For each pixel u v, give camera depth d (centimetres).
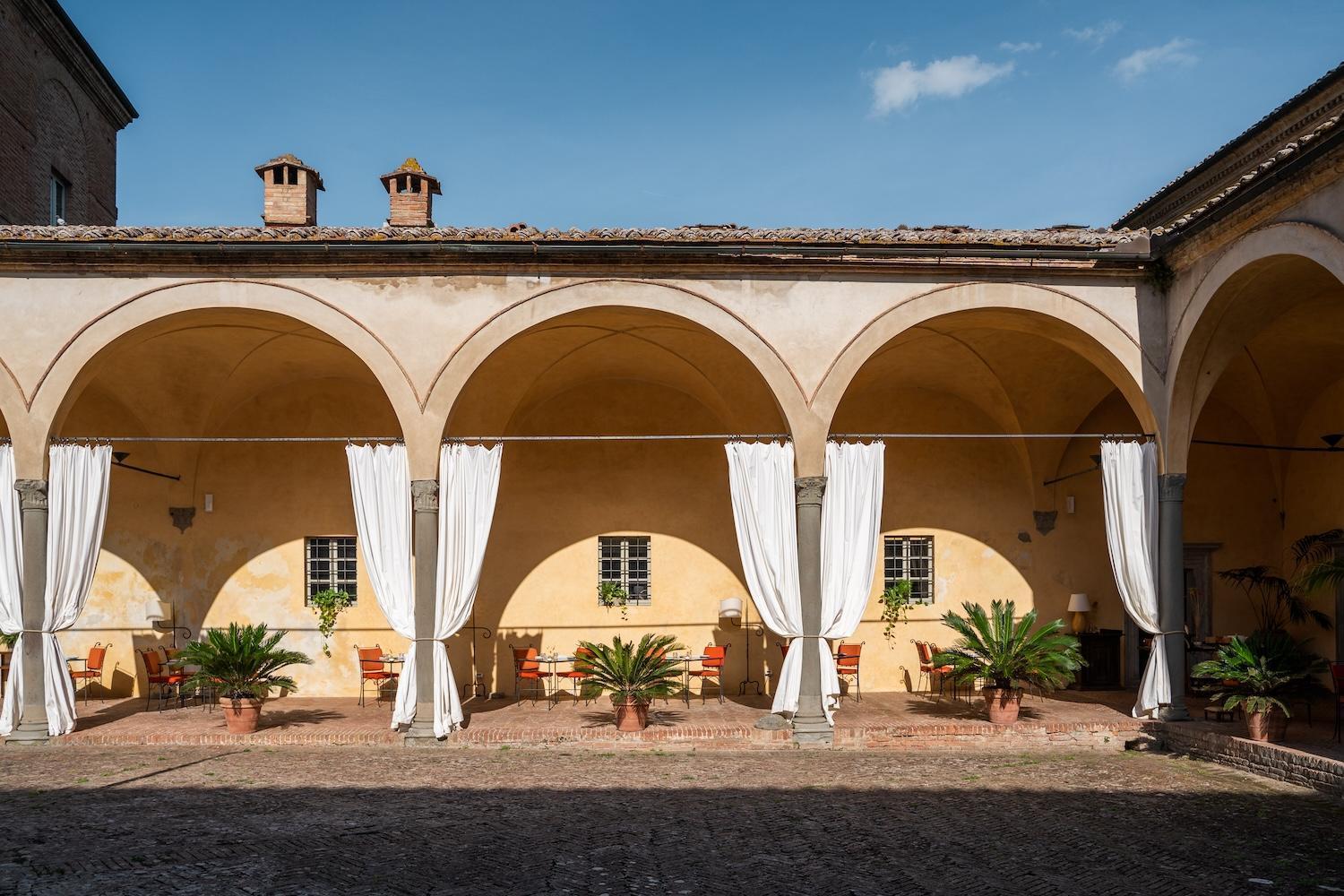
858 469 1376
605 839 891
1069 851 865
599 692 1353
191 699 1673
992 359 1662
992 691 1388
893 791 1081
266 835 892
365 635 1741
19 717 1340
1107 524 1429
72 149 2192
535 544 1755
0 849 848
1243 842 892
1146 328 1409
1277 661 1248
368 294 1348
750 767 1207
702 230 1358
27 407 1331
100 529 1366
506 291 1351
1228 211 1234
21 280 1336
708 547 1769
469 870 802
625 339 1593
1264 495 1800
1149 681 1400
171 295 1338
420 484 1338
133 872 788
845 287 1373
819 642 1350
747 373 1616
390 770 1177
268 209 1719
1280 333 1520
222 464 1758
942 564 1802
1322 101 1438
